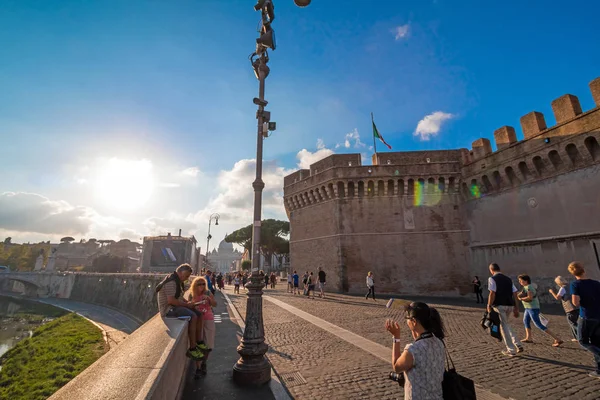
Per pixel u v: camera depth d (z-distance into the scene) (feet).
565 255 62.75
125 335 104.42
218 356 25.20
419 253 88.28
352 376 20.49
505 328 25.36
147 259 249.75
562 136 63.31
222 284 110.73
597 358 19.53
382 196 93.25
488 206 81.76
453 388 8.92
